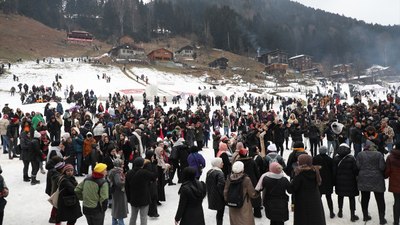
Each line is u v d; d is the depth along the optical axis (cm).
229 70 11538
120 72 8256
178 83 7994
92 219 699
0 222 739
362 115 2111
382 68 13275
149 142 1684
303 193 665
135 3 17438
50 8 16575
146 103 3753
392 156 789
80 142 1324
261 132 1530
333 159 878
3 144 1820
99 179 714
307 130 1802
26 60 8994
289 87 9006
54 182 802
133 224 775
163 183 1058
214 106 4509
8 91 4912
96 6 17800
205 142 2134
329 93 6206
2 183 737
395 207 788
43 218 937
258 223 870
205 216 934
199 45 15450
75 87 5762
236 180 685
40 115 1933
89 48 12569
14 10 14725
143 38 15188
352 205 862
